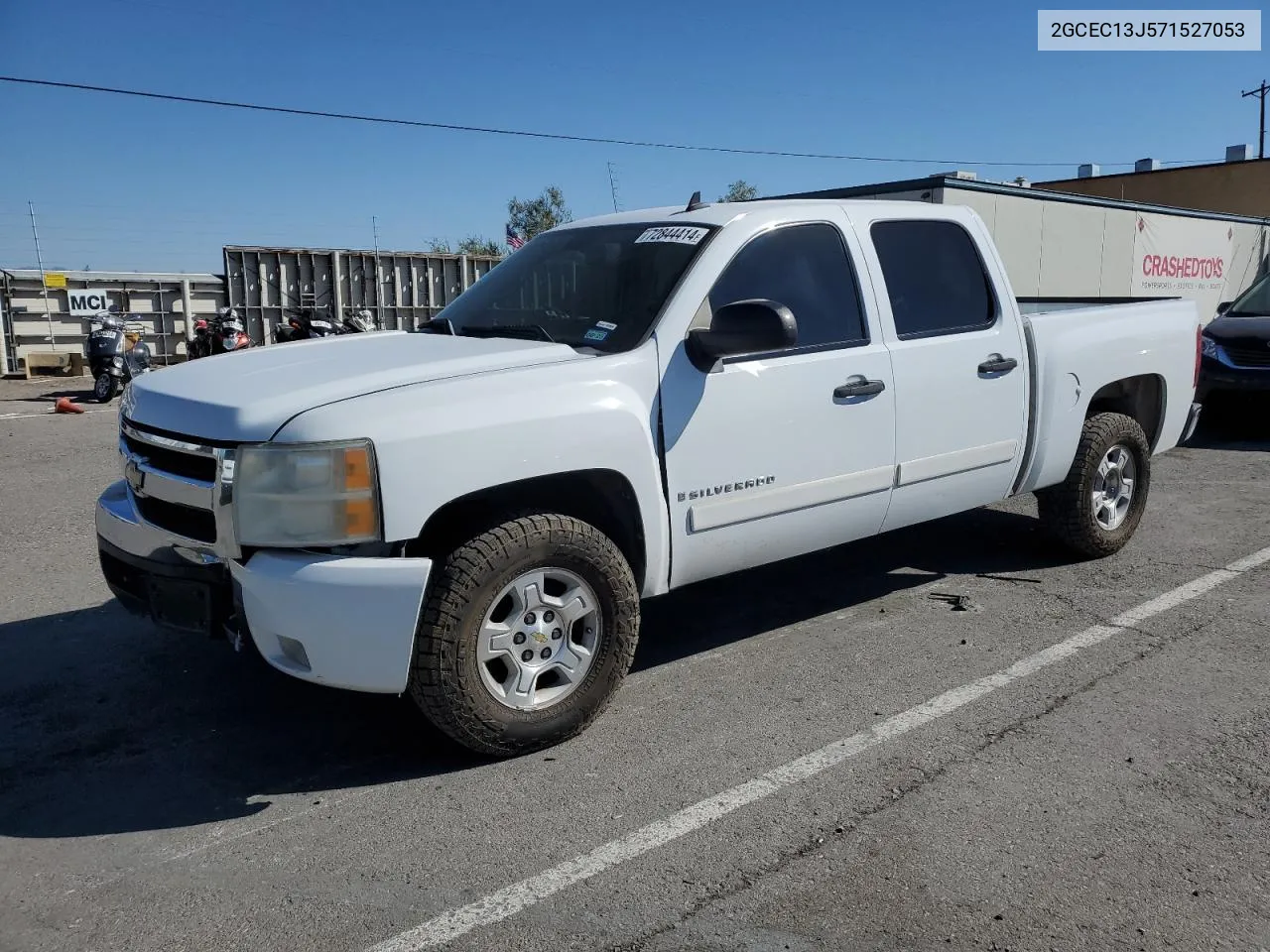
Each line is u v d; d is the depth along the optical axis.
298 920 2.83
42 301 19.73
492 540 3.50
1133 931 2.73
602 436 3.71
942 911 2.82
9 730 4.06
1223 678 4.39
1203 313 23.27
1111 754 3.72
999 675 4.45
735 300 4.19
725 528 4.15
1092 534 5.92
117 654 4.82
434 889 2.96
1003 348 5.11
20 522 7.47
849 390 4.43
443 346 4.07
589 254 4.57
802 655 4.71
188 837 3.27
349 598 3.28
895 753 3.75
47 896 2.95
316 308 20.11
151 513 3.71
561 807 3.41
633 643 3.90
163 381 3.90
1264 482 8.37
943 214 5.09
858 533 4.71
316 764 3.76
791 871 3.02
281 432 3.28
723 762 3.70
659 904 2.87
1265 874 2.98
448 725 3.55
